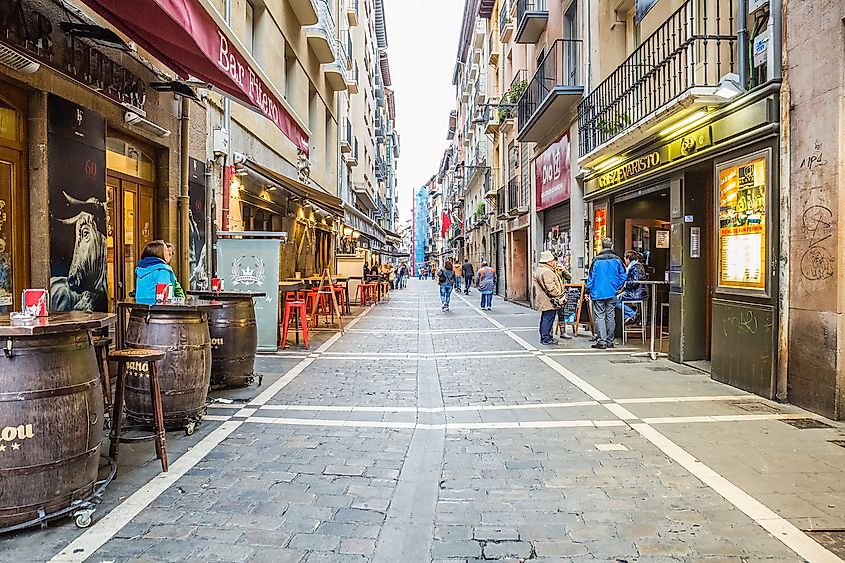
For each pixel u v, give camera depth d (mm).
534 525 3596
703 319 9125
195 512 3732
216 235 11086
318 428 5684
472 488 4191
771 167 6586
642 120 8992
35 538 3350
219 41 6152
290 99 18391
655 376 8133
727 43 8555
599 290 10883
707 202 9047
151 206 9219
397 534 3477
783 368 6543
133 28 6148
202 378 5516
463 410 6387
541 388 7445
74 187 6727
